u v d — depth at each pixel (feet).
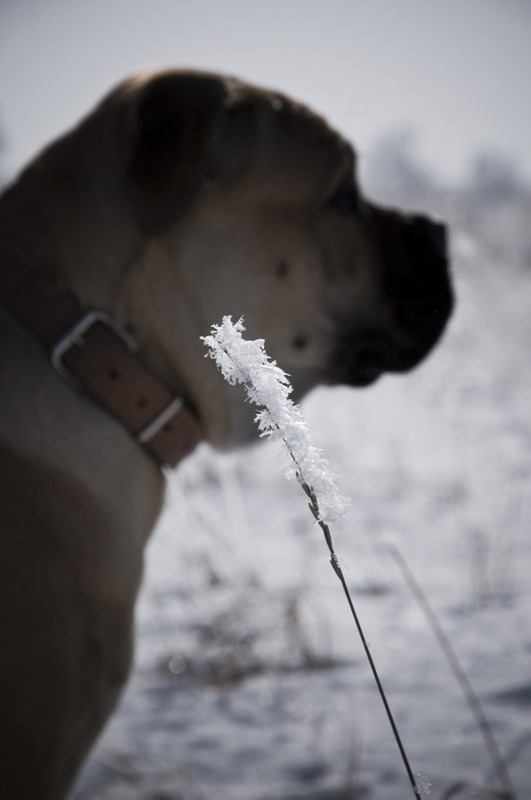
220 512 13.99
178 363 7.30
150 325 7.26
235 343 5.73
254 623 9.92
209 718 9.05
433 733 8.69
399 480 15.49
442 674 9.34
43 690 6.73
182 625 10.19
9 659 6.70
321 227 7.59
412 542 12.56
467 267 32.37
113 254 7.21
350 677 9.39
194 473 16.03
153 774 8.43
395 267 7.82
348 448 17.99
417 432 19.54
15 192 7.27
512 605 10.36
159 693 9.38
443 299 7.98
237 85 7.49
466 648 9.68
